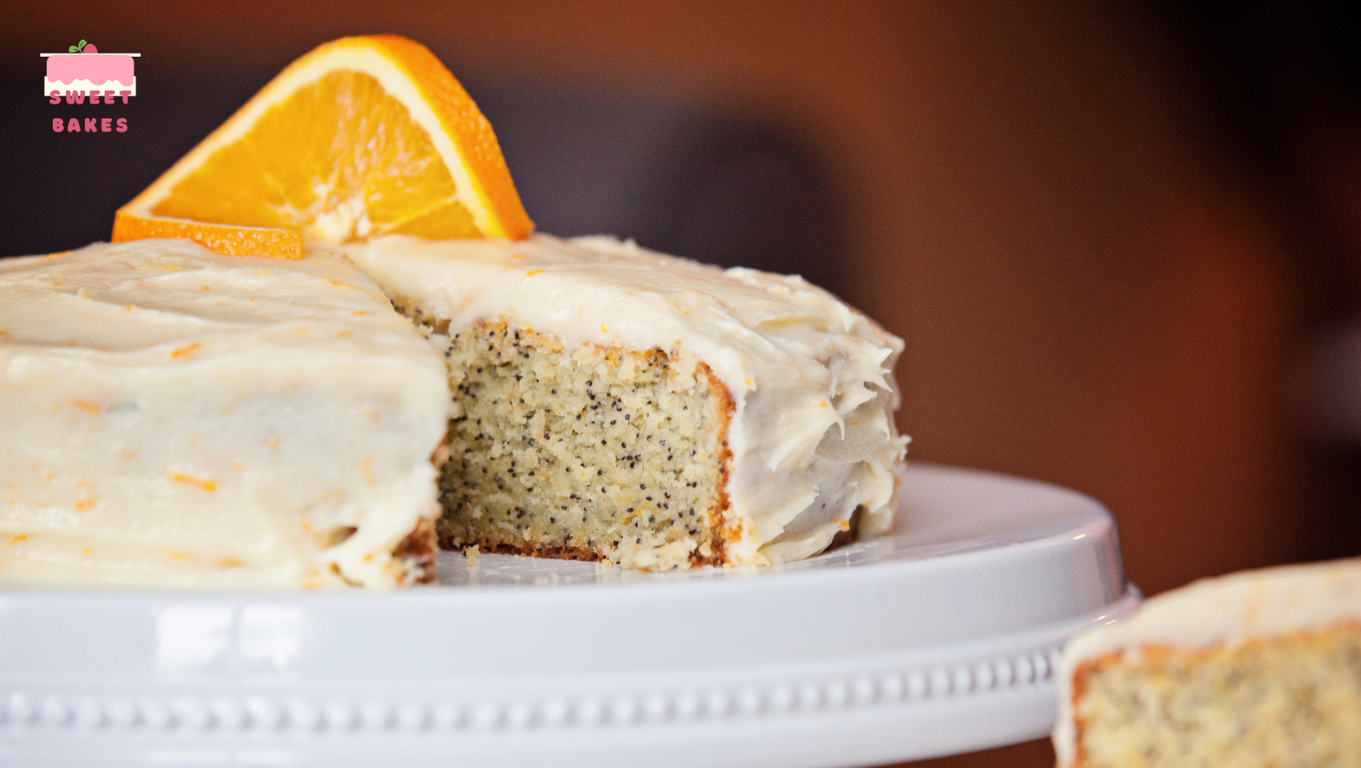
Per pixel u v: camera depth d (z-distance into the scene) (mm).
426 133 602
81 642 483
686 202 977
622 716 482
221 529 520
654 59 963
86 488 523
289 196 612
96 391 521
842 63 978
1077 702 476
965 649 501
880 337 591
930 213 997
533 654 484
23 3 868
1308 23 956
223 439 519
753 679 488
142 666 482
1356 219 998
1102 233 1005
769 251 984
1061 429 1009
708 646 489
